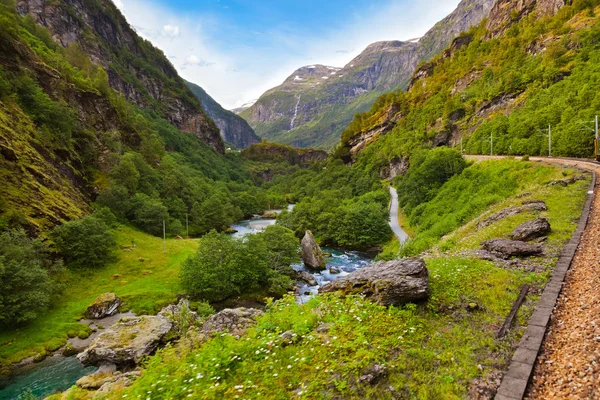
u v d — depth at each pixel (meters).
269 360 8.46
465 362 7.81
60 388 27.27
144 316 32.84
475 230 26.73
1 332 35.03
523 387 6.62
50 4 195.62
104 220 71.50
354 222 76.62
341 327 9.59
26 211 52.75
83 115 99.62
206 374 8.18
